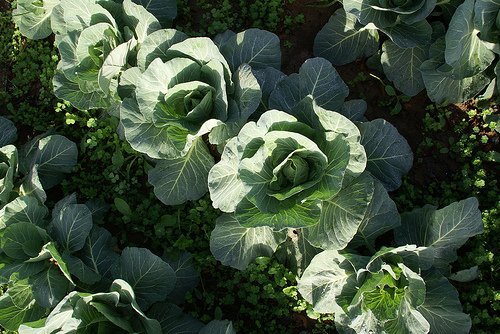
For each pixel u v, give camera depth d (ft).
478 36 4.76
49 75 5.64
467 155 5.11
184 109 4.81
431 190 5.10
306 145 4.31
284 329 4.89
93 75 5.14
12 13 5.72
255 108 4.60
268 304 4.95
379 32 5.43
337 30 5.25
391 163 4.70
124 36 5.20
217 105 4.74
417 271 4.51
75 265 4.71
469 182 4.96
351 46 5.29
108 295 4.51
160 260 4.64
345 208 4.45
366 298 4.44
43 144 5.14
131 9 5.01
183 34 4.86
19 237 4.81
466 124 5.20
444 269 4.69
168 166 4.98
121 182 5.22
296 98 4.71
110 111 5.19
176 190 5.00
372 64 5.37
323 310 4.61
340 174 4.25
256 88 4.61
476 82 5.05
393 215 4.54
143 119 4.79
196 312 4.96
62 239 4.86
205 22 5.65
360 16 4.88
